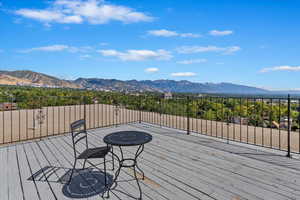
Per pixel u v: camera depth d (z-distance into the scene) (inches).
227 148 135.2
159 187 79.0
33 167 102.1
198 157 116.5
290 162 107.4
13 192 75.4
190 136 171.8
